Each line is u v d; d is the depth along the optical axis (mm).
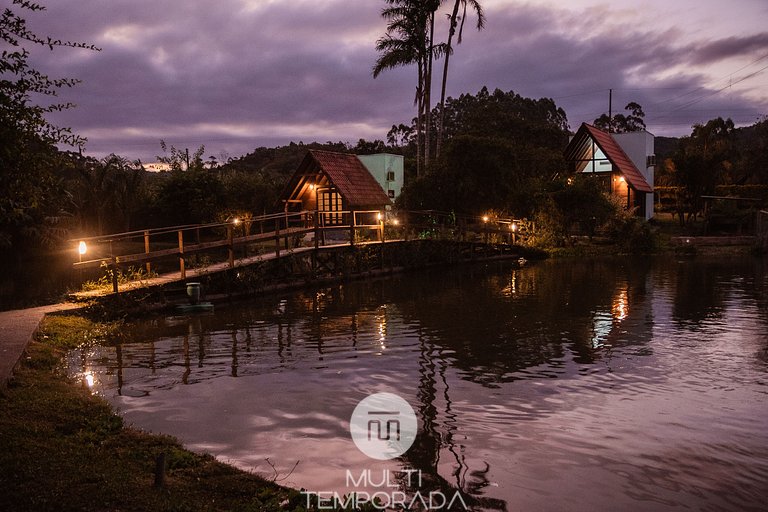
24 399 7172
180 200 39938
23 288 20516
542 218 34406
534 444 6723
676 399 8273
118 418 6922
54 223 31797
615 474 5996
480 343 11742
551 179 38969
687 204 44188
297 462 6164
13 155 6129
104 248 34344
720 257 30547
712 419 7504
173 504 4668
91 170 38688
